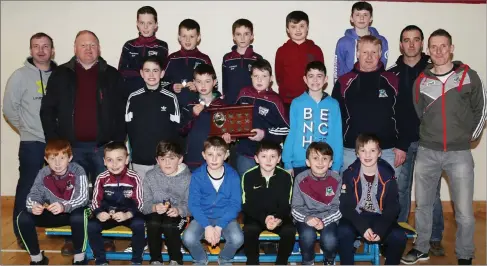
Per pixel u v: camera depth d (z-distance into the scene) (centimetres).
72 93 324
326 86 418
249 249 283
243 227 288
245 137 323
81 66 329
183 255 304
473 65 418
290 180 298
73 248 321
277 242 323
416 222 317
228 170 301
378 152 289
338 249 289
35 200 297
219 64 417
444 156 298
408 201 349
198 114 326
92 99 326
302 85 361
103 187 300
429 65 306
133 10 411
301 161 319
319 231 293
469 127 296
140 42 374
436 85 297
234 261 299
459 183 296
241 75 362
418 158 310
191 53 365
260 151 291
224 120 324
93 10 411
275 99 327
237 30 359
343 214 290
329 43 414
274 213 296
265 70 324
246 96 331
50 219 298
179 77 362
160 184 302
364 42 313
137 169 330
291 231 279
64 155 296
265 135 328
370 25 410
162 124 324
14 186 433
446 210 432
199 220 289
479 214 429
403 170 343
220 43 414
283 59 366
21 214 293
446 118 294
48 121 321
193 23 362
